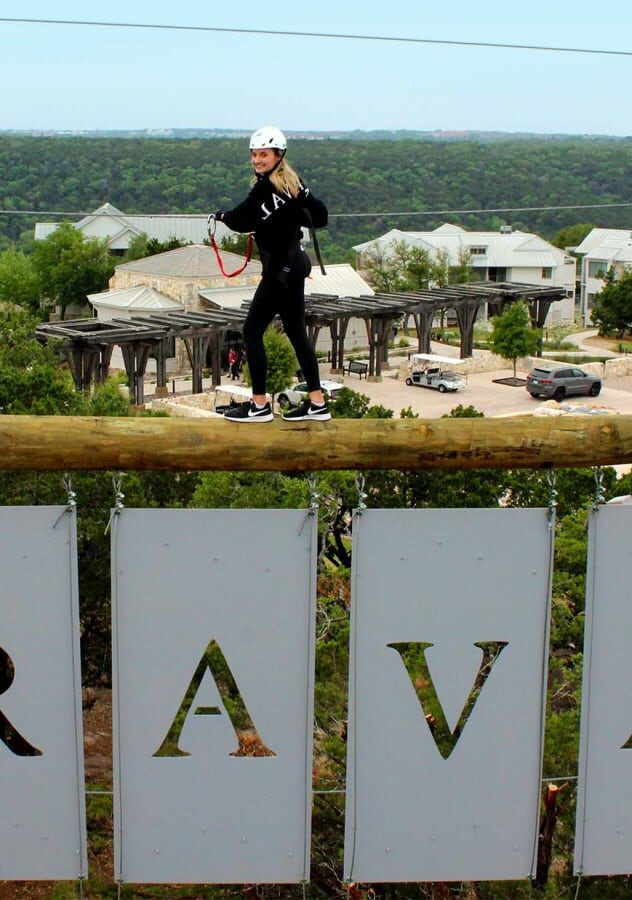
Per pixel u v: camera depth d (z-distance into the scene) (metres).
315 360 7.93
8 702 7.74
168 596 7.68
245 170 135.12
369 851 8.01
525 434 8.01
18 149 145.25
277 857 7.95
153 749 7.78
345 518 24.30
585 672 8.05
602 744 8.12
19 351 29.08
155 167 139.88
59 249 90.00
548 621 7.91
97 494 20.77
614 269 94.56
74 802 7.85
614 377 63.44
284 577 7.71
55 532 7.66
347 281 76.94
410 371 61.19
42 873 7.89
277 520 7.66
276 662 7.79
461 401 56.12
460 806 8.02
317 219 7.58
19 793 7.82
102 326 56.97
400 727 7.92
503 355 62.72
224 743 7.84
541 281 100.75
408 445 7.94
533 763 8.02
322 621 17.33
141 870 7.89
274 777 7.87
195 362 56.22
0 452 7.71
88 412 26.25
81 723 7.79
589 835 8.19
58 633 7.72
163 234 119.62
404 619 7.82
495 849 8.07
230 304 69.25
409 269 89.62
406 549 7.76
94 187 137.25
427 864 8.05
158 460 7.84
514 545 7.82
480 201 145.75
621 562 8.01
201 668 16.34
